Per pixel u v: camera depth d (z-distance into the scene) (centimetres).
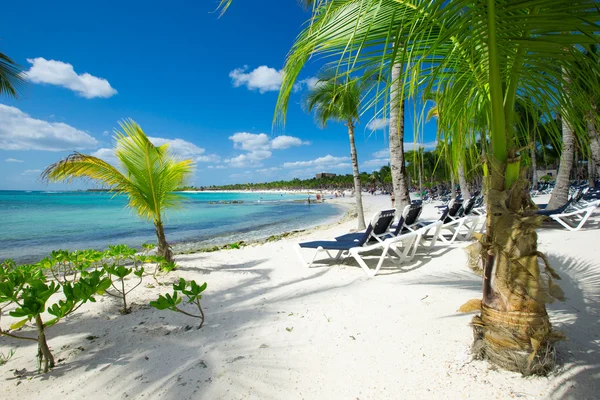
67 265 636
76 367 242
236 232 1506
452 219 766
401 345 243
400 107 171
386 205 2892
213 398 196
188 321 322
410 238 489
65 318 336
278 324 302
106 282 271
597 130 207
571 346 218
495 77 166
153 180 527
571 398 169
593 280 345
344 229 1240
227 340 275
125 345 275
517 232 184
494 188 188
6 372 238
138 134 505
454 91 210
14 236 1342
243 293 408
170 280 477
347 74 163
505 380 187
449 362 212
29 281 296
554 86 193
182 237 1335
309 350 248
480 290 351
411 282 398
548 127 232
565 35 146
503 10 146
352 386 200
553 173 3819
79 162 454
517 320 189
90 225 1814
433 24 146
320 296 373
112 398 203
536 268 187
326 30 150
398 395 187
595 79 174
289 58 167
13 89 888
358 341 257
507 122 191
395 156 693
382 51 158
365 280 424
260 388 204
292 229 1591
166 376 224
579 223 709
